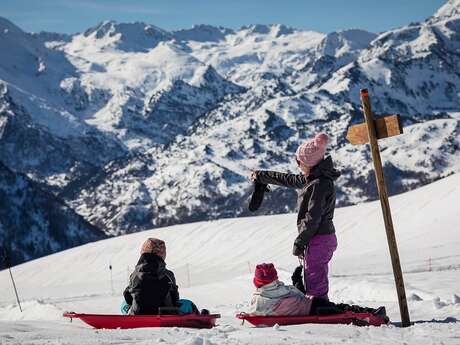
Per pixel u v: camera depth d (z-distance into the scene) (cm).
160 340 698
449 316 978
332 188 870
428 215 7206
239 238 8094
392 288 1978
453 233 6128
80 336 750
